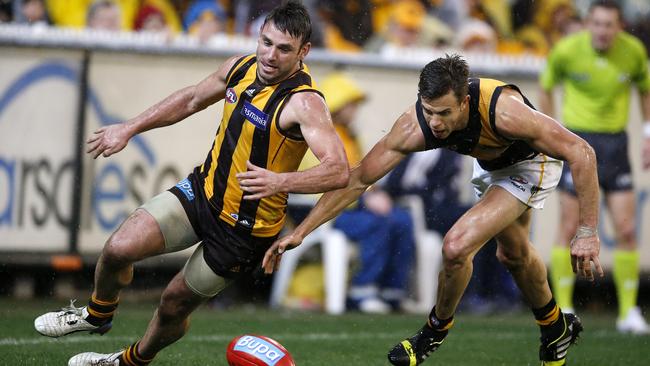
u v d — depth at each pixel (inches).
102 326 685.9
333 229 1259.8
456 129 670.5
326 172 599.5
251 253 651.5
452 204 1268.5
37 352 831.1
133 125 666.2
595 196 670.5
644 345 1022.4
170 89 1246.3
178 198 647.1
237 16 1437.0
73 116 1221.1
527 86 1363.2
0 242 1199.6
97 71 1227.2
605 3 1159.6
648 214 1359.5
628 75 1159.6
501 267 1301.7
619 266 1171.3
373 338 1013.2
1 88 1202.6
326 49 1470.2
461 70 644.1
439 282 716.0
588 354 949.2
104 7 1357.0
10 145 1206.3
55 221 1214.3
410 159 1259.8
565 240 1162.6
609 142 1164.5
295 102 614.2
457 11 1531.7
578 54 1162.6
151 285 1302.9
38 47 1213.7
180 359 827.4
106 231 1226.0
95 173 1224.2
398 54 1382.9
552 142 665.6
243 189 603.8
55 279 1285.7
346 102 1263.5
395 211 1263.5
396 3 1508.4
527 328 1139.9
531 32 1584.6
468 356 918.4
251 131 625.6
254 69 634.2
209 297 662.5
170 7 1424.7
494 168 719.7
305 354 892.6
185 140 1246.9
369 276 1259.8
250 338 605.9
